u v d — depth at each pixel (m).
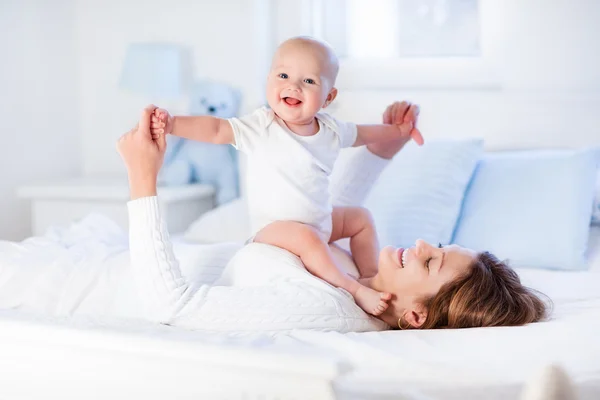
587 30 2.48
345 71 2.80
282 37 2.95
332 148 1.50
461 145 2.17
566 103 2.45
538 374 0.82
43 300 1.44
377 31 2.81
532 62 2.55
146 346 1.08
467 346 1.15
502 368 1.07
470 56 2.69
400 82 2.74
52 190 2.84
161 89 2.94
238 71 3.04
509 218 2.03
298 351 1.06
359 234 1.61
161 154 1.34
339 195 1.78
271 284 1.31
